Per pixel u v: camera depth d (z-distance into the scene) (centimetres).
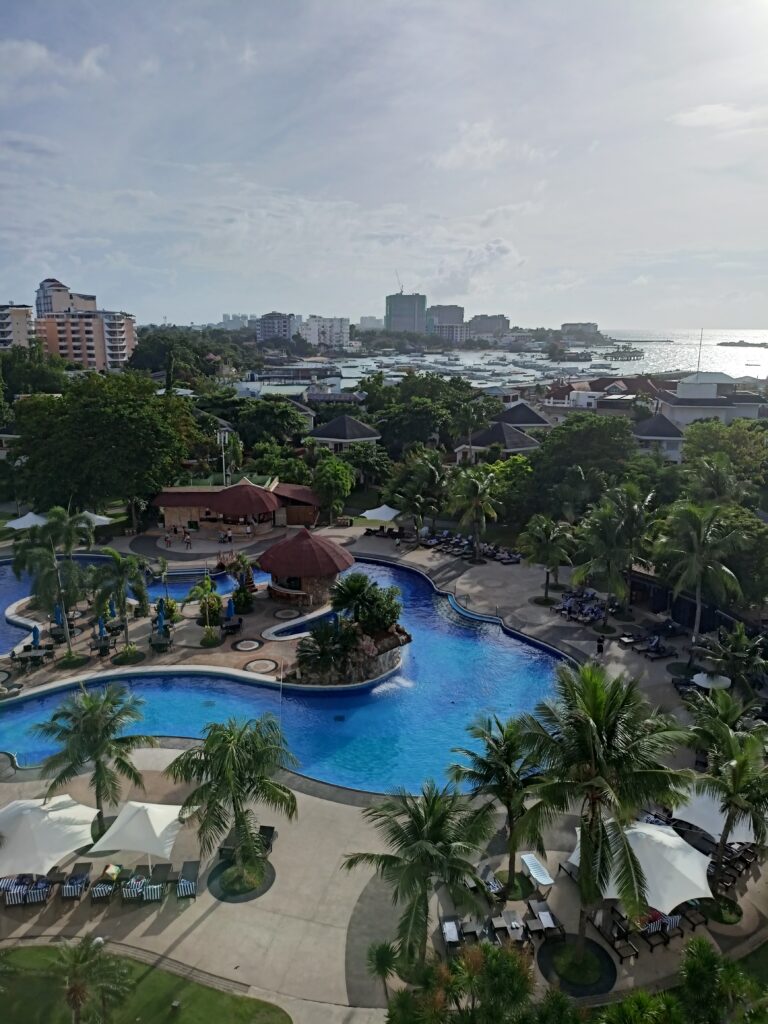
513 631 4534
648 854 2103
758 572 4084
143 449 6475
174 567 5734
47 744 3225
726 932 2145
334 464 7425
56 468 6350
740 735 2342
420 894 1759
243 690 3766
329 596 4981
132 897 2208
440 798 1955
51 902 2211
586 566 4575
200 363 19675
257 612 4800
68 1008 1792
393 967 1848
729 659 3425
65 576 4006
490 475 6141
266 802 2267
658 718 2170
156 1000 1852
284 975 1952
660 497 6022
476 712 3612
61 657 4059
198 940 2066
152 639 4181
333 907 2211
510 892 2272
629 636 4288
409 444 9238
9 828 2206
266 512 6581
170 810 2322
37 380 12950
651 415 10850
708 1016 1622
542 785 1894
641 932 2100
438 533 6775
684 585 4003
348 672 3788
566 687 2036
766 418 10406
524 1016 1530
